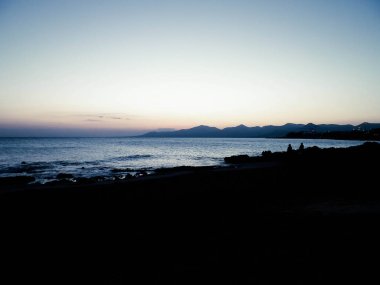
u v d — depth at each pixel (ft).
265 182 53.06
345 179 52.47
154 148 278.46
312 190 44.06
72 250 21.27
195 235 23.95
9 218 30.01
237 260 18.53
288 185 49.52
